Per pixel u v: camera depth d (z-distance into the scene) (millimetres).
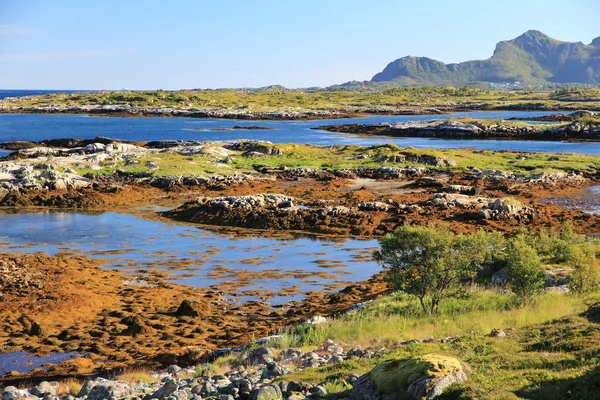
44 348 24812
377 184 73625
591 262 24688
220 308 31078
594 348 12906
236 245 46250
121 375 19234
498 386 10414
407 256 24922
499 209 54656
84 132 148250
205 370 18312
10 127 162375
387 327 21578
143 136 138375
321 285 35531
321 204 60062
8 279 34000
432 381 10078
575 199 63531
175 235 49625
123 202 63875
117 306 31062
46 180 67312
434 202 59125
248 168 82625
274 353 19547
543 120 172500
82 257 41375
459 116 196125
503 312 21953
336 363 15258
